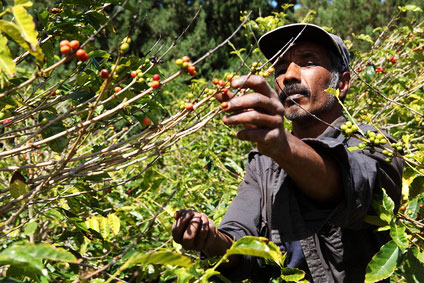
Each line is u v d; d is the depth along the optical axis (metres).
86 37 1.68
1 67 1.15
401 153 1.80
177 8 15.18
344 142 1.88
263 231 1.91
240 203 1.94
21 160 2.63
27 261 0.97
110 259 2.54
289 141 1.25
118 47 1.18
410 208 2.19
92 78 1.66
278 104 1.18
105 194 2.46
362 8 15.23
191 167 3.48
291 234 1.44
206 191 3.37
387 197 1.57
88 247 2.69
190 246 1.55
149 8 16.02
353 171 1.38
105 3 1.66
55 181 1.36
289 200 1.46
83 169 1.38
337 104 2.09
